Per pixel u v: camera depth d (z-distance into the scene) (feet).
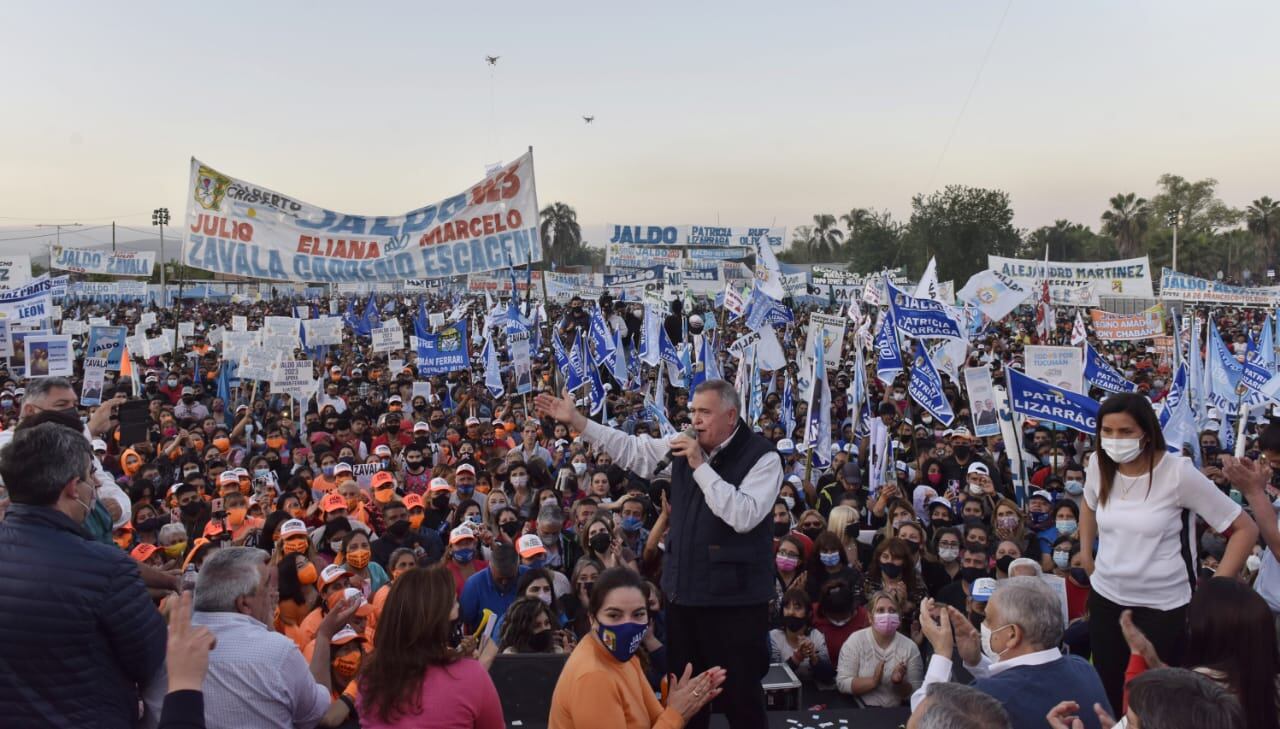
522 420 56.29
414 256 51.19
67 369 52.24
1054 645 13.84
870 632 24.26
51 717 11.43
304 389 55.77
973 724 10.23
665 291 104.88
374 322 108.88
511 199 51.75
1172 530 15.25
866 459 47.34
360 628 20.48
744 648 13.76
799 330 116.57
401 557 25.63
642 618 12.84
